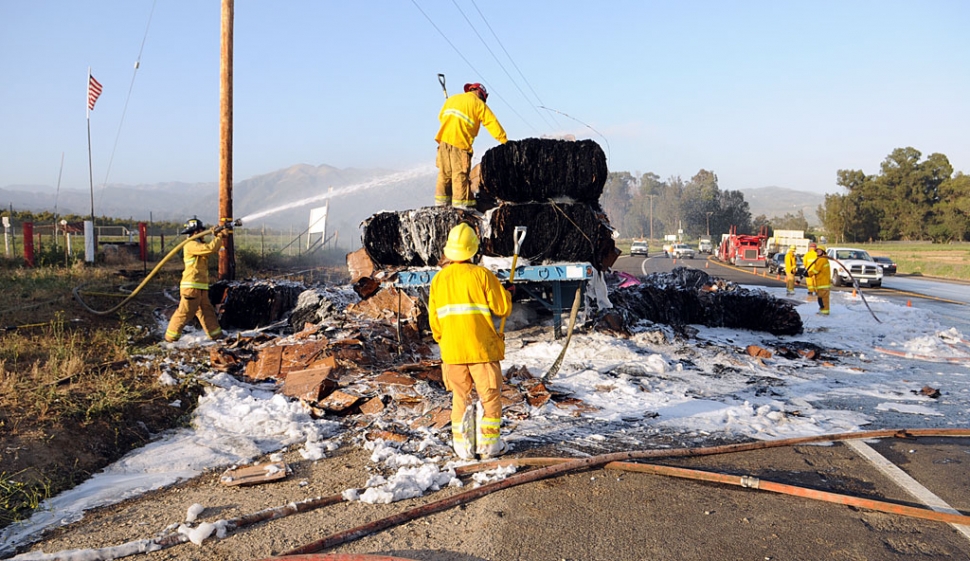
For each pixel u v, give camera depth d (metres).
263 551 4.04
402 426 6.51
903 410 7.53
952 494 4.97
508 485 4.98
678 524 4.39
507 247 9.91
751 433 6.48
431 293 5.70
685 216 135.50
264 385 7.88
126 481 5.30
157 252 22.53
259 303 11.80
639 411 7.17
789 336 12.69
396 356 9.04
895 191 95.38
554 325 10.30
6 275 14.38
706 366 9.52
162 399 7.12
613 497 4.82
